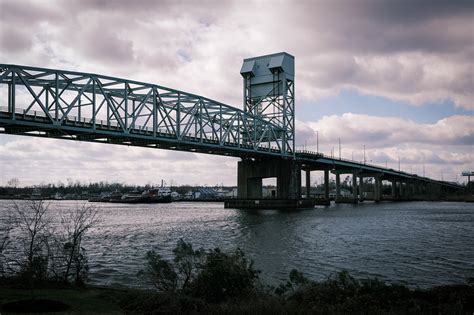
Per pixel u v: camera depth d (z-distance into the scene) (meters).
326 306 21.16
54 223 78.94
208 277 24.31
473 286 24.53
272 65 150.75
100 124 85.31
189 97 108.19
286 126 153.00
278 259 46.53
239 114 128.00
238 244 58.88
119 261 45.22
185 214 133.75
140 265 43.00
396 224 90.19
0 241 48.66
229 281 24.20
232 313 20.23
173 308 21.16
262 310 20.28
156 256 27.45
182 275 31.33
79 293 25.56
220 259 25.23
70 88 81.69
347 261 45.41
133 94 93.12
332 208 164.38
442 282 36.09
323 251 52.34
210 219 107.06
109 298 23.95
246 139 140.25
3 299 23.08
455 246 56.72
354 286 24.38
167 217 117.56
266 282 35.19
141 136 93.25
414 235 69.62
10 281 28.38
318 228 81.38
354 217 111.19
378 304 21.59
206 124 116.00
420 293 23.39
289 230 77.62
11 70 70.50
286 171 151.88
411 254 50.00
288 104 155.12
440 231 75.94
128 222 98.00
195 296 24.22
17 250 45.47
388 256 48.56
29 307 21.30
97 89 85.69
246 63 157.38
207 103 115.44
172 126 101.12
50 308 21.31
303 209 153.88
